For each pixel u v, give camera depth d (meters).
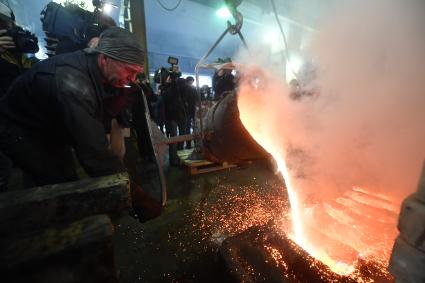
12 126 1.67
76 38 2.77
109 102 1.81
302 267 1.49
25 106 1.60
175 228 2.55
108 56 1.41
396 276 0.83
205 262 2.05
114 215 1.05
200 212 2.88
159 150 1.80
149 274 1.95
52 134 1.78
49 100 1.51
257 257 1.62
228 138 1.61
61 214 0.95
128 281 1.88
